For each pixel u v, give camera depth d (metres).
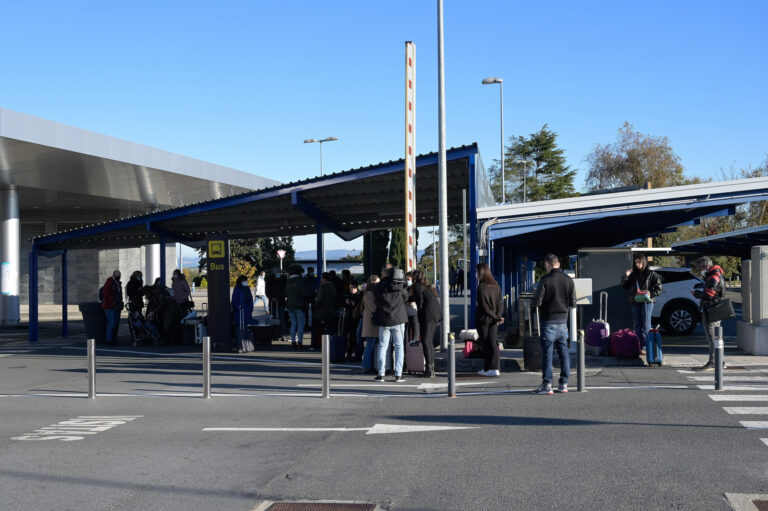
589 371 11.44
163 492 5.29
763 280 12.91
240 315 16.36
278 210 20.42
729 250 22.05
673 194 15.33
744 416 7.56
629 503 4.75
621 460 5.84
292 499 5.06
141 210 39.34
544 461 5.88
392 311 11.05
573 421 7.50
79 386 11.40
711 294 11.16
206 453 6.53
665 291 18.52
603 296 14.38
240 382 11.39
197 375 12.37
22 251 40.91
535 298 9.38
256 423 7.95
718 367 9.30
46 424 8.17
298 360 14.46
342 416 8.28
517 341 15.30
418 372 11.86
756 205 41.69
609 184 52.16
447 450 6.38
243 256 56.25
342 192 18.23
